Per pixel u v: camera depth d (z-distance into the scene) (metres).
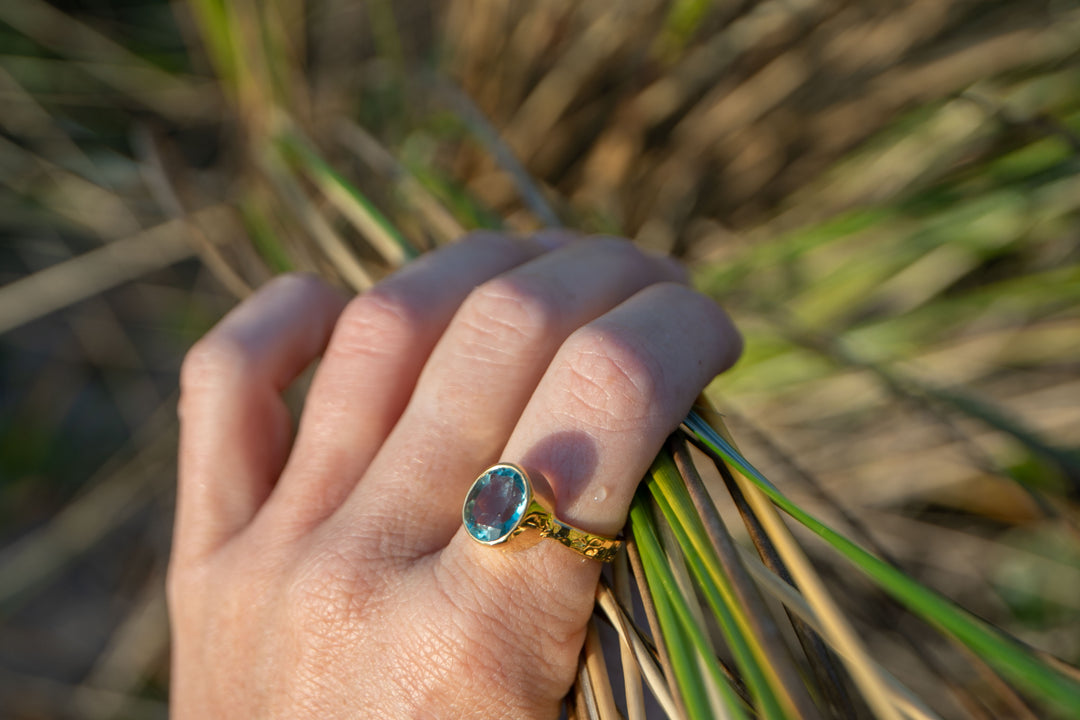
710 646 0.13
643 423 0.14
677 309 0.15
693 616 0.13
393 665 0.15
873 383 0.27
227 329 0.19
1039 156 0.25
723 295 0.29
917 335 0.29
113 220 0.34
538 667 0.15
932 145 0.28
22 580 0.34
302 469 0.18
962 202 0.26
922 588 0.11
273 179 0.27
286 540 0.17
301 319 0.20
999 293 0.27
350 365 0.17
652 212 0.32
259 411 0.19
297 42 0.34
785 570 0.14
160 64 0.35
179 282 0.37
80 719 0.33
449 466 0.16
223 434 0.19
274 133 0.28
